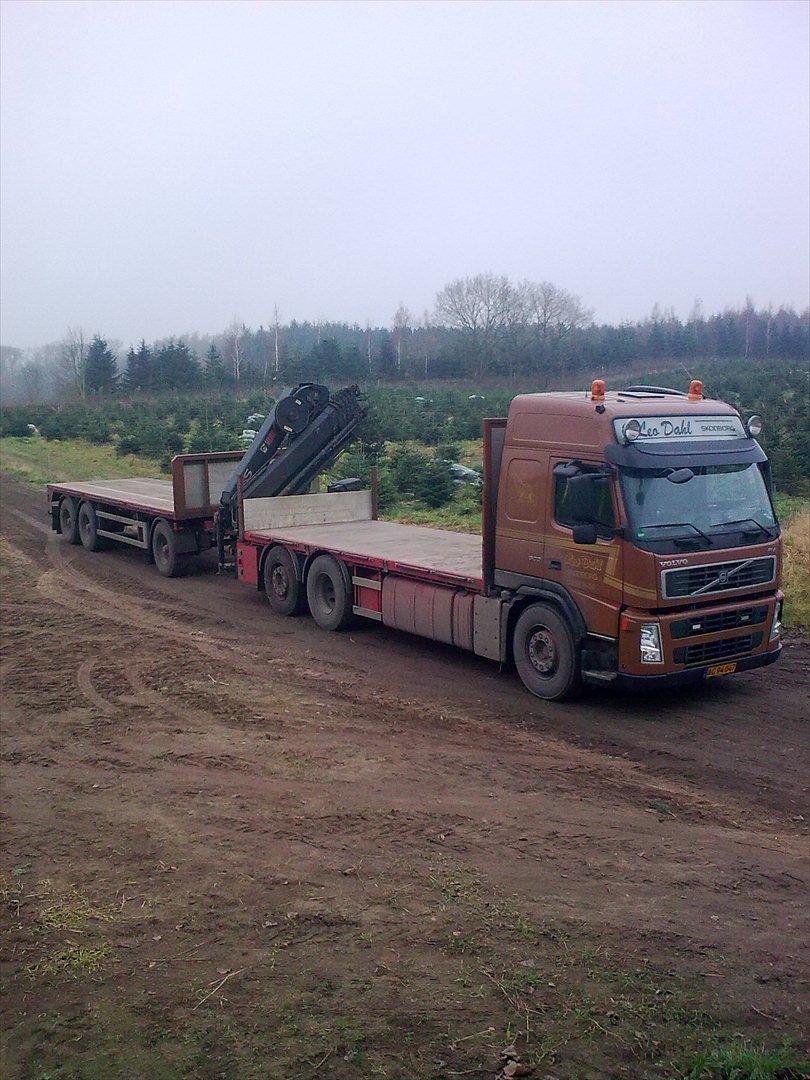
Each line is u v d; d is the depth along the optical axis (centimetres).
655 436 933
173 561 1708
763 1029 462
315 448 1580
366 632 1321
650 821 718
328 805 748
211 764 845
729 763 838
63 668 1155
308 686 1072
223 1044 457
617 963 520
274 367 5716
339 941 547
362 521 1614
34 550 2012
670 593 897
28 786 812
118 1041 462
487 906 585
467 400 4241
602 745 881
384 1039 455
